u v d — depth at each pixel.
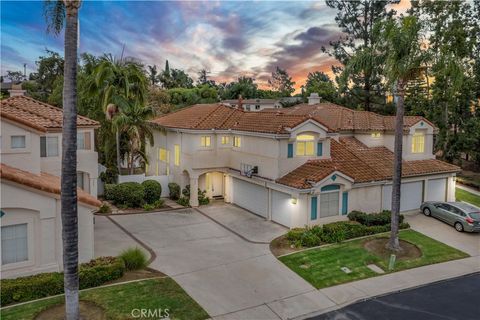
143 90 31.84
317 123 25.70
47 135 21.20
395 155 20.77
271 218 26.19
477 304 15.44
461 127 42.31
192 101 72.19
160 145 35.09
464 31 40.97
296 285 16.75
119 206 28.53
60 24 13.73
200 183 31.30
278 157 24.97
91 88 30.70
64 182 12.30
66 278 12.40
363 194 25.80
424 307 15.14
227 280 16.97
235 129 29.14
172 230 23.86
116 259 16.97
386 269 18.75
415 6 43.78
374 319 14.20
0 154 16.70
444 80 39.41
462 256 20.62
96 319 13.04
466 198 33.22
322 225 23.77
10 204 14.72
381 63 20.92
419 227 25.16
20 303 13.84
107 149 31.97
